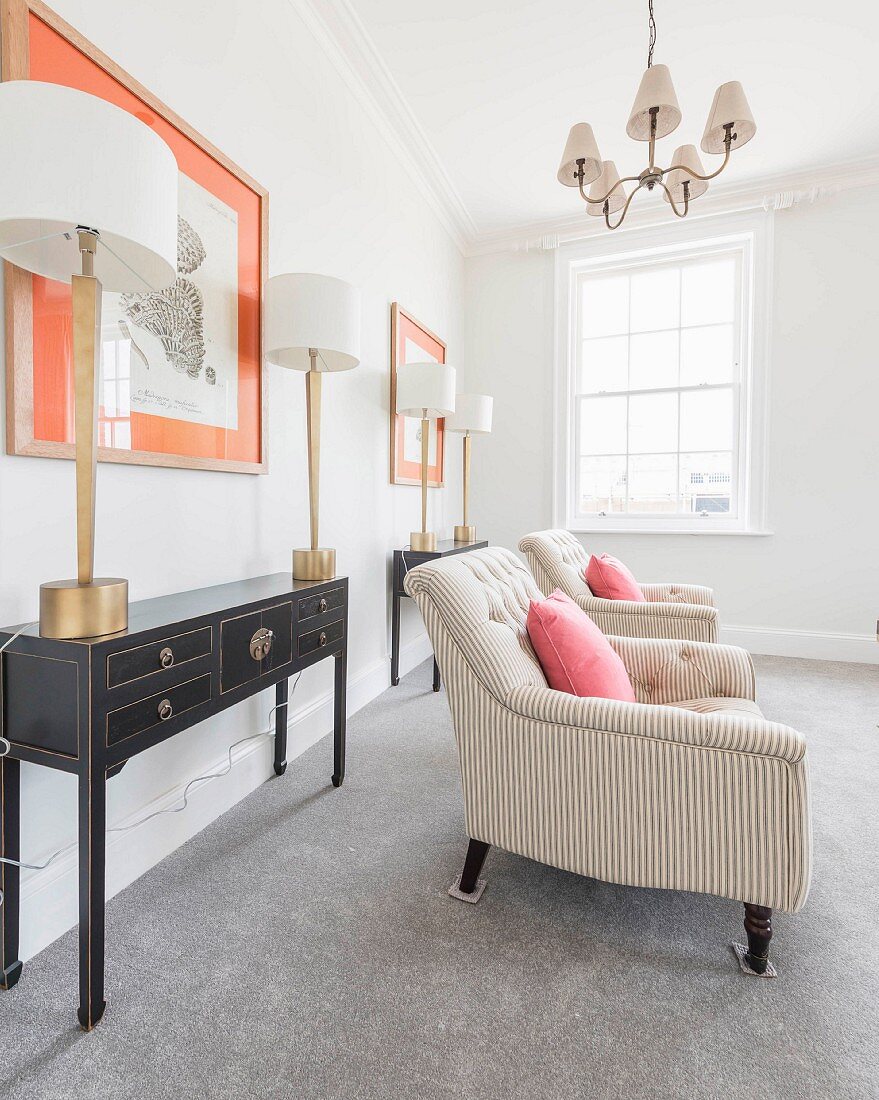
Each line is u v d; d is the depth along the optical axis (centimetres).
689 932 128
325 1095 91
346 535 254
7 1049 98
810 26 229
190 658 122
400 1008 107
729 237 360
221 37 172
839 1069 96
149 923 130
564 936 127
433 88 262
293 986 112
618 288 398
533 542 251
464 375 424
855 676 314
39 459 123
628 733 117
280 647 155
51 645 100
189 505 164
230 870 150
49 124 88
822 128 291
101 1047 99
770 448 356
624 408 399
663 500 392
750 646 365
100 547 137
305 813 178
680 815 114
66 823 128
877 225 329
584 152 189
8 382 115
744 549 365
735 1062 97
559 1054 98
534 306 406
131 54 141
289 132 205
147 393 148
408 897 139
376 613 286
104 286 121
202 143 161
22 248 107
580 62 247
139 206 98
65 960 120
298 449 215
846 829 169
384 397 288
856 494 341
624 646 184
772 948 124
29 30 115
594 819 121
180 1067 95
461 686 132
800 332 346
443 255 374
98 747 100
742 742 108
